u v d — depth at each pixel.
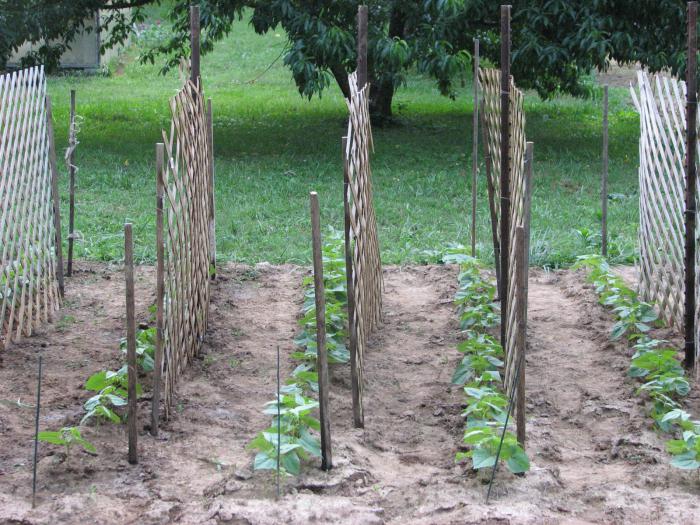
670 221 6.80
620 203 11.17
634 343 6.73
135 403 4.71
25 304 6.84
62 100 17.94
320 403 4.60
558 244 9.31
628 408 5.68
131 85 20.39
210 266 7.93
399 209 10.77
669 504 4.37
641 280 7.45
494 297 7.52
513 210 5.75
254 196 11.12
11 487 4.45
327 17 13.08
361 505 4.35
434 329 7.21
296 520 4.12
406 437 5.35
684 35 12.76
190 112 6.38
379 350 6.77
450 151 14.02
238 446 5.08
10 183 6.48
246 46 25.03
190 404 5.63
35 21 13.48
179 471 4.72
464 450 5.03
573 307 7.68
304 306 7.23
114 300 7.63
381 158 13.38
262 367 6.36
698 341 6.14
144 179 11.89
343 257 7.85
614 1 12.74
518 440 4.84
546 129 15.83
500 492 4.45
